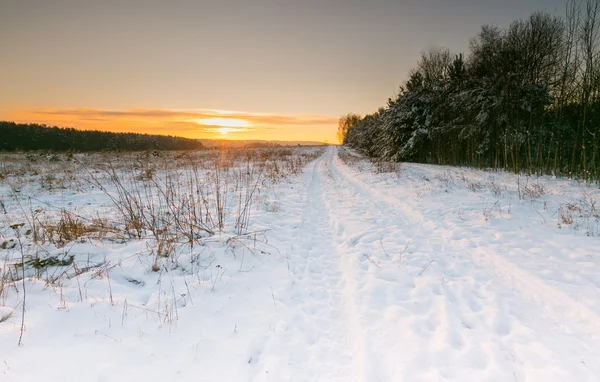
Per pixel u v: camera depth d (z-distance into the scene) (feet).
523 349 10.16
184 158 79.97
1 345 8.70
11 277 13.03
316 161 112.78
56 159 67.87
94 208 27.99
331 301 13.93
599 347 10.03
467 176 52.75
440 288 14.56
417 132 92.22
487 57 74.64
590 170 46.03
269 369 9.46
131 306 11.83
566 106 57.82
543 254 17.46
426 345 10.59
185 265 15.84
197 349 10.00
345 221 26.35
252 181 44.78
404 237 21.99
